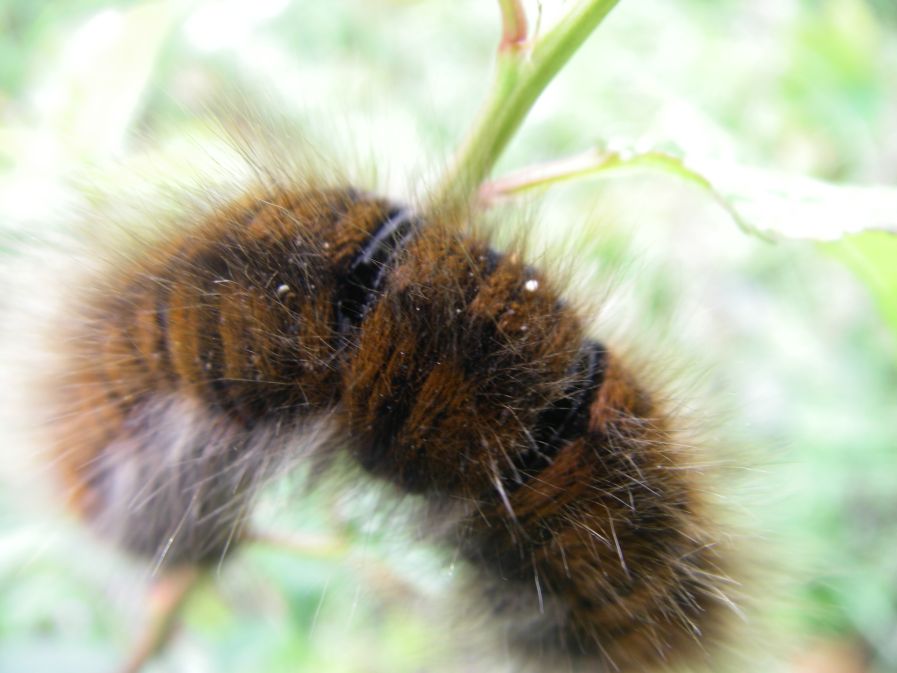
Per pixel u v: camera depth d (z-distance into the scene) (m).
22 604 0.07
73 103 0.07
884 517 0.10
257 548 0.06
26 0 0.12
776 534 0.05
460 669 0.06
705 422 0.05
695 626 0.05
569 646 0.05
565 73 0.13
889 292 0.05
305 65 0.12
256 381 0.05
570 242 0.05
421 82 0.13
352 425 0.05
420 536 0.05
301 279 0.05
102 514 0.06
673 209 0.12
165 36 0.07
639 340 0.05
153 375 0.05
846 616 0.09
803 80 0.13
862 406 0.11
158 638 0.06
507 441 0.05
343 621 0.07
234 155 0.05
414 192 0.05
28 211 0.06
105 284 0.05
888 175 0.13
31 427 0.06
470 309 0.05
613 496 0.05
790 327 0.11
